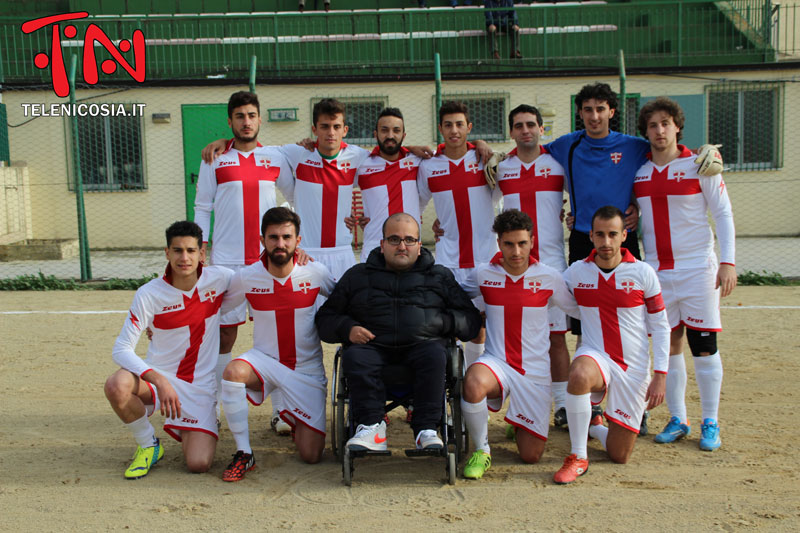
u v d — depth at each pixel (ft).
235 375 15.35
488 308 16.10
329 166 19.03
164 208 52.11
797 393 20.11
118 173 52.08
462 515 13.21
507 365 15.80
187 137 51.29
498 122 51.62
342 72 53.26
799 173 52.29
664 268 17.03
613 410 15.57
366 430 14.30
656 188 16.90
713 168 16.31
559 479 14.66
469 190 18.58
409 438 17.93
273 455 16.65
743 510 13.21
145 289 15.55
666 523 12.74
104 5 57.31
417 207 19.33
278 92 51.03
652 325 15.67
